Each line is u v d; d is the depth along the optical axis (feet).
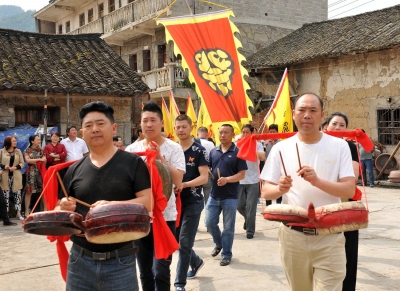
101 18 82.12
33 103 43.80
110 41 82.23
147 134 15.61
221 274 20.39
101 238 9.29
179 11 68.44
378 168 59.06
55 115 45.85
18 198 34.96
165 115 38.45
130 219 9.34
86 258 10.26
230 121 29.78
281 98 34.63
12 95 42.70
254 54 76.23
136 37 79.82
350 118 64.34
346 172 11.68
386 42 57.31
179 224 17.63
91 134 10.33
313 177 11.14
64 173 12.01
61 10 98.63
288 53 70.28
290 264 11.99
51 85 41.55
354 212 11.27
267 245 25.54
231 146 21.99
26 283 19.71
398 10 70.28
